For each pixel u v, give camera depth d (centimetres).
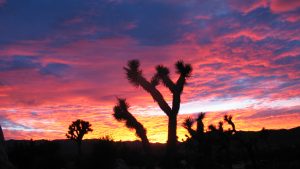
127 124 1202
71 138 3244
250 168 2680
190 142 2169
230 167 2386
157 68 1202
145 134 1196
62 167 2716
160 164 1750
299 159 3225
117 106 1229
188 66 1182
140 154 3212
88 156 2609
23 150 2531
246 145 2580
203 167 1936
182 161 2295
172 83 1178
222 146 2392
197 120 1838
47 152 2684
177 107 1158
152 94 1167
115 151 2602
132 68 1201
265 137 2589
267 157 3588
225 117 2522
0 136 1509
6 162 1360
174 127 1148
